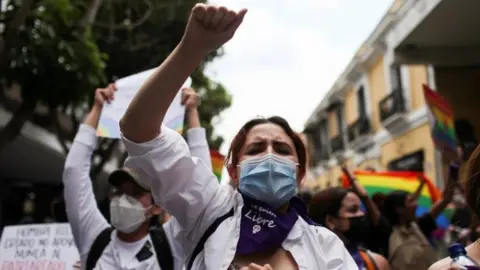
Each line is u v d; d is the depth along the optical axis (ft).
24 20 19.04
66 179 9.63
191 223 6.20
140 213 9.34
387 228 14.05
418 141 50.44
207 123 56.65
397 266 13.70
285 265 6.02
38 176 56.13
